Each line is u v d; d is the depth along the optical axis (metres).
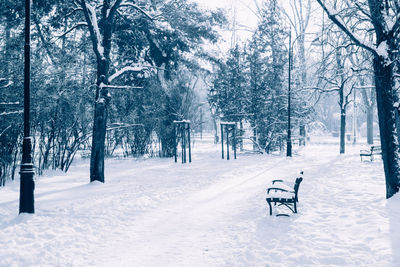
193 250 6.89
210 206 10.66
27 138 9.59
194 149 35.56
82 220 9.01
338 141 53.50
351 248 6.33
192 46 27.61
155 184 14.93
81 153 26.34
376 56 10.59
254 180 15.47
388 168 10.16
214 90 33.56
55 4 19.27
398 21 10.32
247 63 33.09
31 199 9.49
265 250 6.55
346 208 9.28
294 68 33.12
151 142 28.80
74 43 21.20
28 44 9.56
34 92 16.47
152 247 7.13
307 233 7.35
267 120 31.38
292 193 9.43
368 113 41.06
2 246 6.99
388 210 8.73
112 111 25.67
